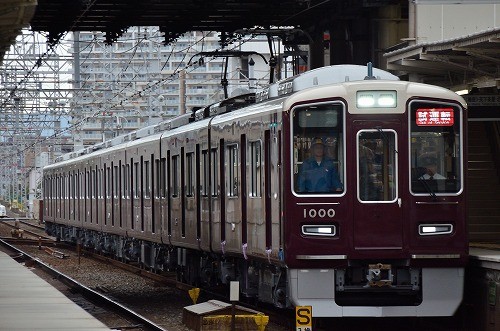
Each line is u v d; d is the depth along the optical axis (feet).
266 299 125.49
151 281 201.16
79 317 114.93
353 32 231.30
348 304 111.75
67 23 237.86
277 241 114.73
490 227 157.58
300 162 111.24
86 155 284.00
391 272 112.06
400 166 111.55
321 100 111.14
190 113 178.81
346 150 110.93
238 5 223.51
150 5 219.20
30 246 340.39
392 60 165.78
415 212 111.75
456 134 112.78
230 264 148.05
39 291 148.36
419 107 112.06
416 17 191.21
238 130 133.18
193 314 125.39
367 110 111.34
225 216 141.18
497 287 106.01
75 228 315.17
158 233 188.14
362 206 111.04
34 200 603.26
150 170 195.62
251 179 127.24
